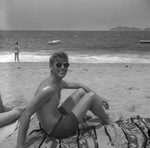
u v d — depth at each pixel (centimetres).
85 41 6500
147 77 834
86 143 279
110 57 2022
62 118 286
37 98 253
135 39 7950
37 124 371
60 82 307
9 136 321
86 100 303
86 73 936
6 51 2627
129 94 568
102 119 338
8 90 609
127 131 313
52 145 274
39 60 1778
